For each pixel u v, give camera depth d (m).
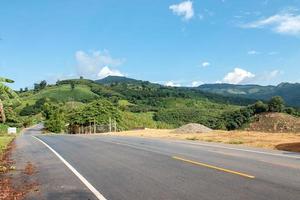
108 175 13.30
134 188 10.79
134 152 20.77
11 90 18.64
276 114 83.75
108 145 26.66
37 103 196.88
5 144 35.03
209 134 33.78
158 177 12.40
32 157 21.05
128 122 102.69
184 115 161.38
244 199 9.00
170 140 30.12
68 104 171.75
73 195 10.23
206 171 13.18
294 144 21.73
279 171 12.74
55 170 15.28
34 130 125.69
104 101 86.69
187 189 10.34
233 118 92.19
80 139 36.81
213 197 9.31
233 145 23.59
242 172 12.69
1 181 13.14
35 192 10.91
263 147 21.92
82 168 15.41
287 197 9.07
